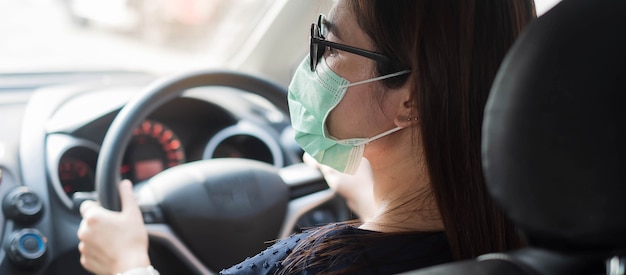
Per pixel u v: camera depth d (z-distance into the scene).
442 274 0.64
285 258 1.04
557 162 0.56
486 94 0.96
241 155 2.19
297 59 2.53
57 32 2.49
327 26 1.10
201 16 2.61
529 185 0.57
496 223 0.97
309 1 2.38
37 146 1.85
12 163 1.79
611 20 0.57
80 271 1.78
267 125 2.19
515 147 0.57
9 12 2.45
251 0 2.51
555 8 0.60
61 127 1.91
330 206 1.93
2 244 1.68
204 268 1.74
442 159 0.96
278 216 1.80
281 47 2.51
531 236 0.59
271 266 1.04
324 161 1.19
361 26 1.04
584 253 0.58
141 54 2.58
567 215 0.55
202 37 2.63
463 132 0.96
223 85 1.78
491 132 0.60
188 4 2.63
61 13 2.59
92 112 1.96
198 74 1.73
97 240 1.46
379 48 1.03
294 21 2.43
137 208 1.52
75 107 1.97
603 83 0.55
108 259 1.46
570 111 0.56
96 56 2.44
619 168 0.54
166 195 1.71
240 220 1.74
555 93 0.57
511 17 0.97
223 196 1.73
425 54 0.96
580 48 0.57
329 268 0.97
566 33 0.58
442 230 1.00
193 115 2.17
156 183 1.74
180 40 2.66
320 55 1.12
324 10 1.17
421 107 0.97
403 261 0.96
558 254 0.59
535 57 0.58
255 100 2.28
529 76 0.58
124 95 2.05
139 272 1.41
